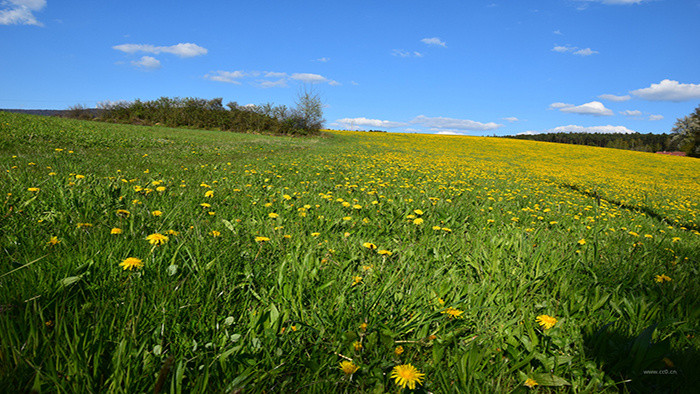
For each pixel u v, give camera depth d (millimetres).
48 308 1460
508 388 1387
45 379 1063
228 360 1319
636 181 22125
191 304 1605
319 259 2377
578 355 1573
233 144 21359
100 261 1849
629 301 2021
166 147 15953
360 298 1845
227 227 2936
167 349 1378
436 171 14320
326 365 1376
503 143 57031
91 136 15688
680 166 37812
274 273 2109
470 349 1395
